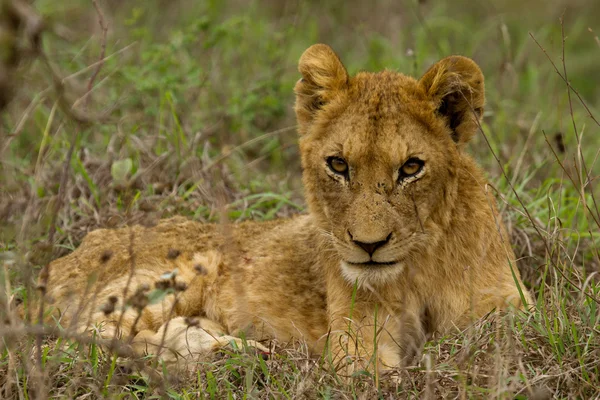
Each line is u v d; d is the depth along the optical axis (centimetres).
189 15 1905
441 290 959
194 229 1141
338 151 925
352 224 892
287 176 1484
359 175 905
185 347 948
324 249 987
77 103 929
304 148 987
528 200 1284
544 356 820
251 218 1299
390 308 955
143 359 866
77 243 1232
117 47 1634
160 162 1345
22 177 1295
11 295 929
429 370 748
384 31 2095
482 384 786
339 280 973
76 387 819
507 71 1756
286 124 1633
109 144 1361
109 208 1234
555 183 1384
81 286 1060
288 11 2048
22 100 1368
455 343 862
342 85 983
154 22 1922
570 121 1639
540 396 742
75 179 1312
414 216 912
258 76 1700
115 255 1095
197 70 1517
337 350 945
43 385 770
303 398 795
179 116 1499
